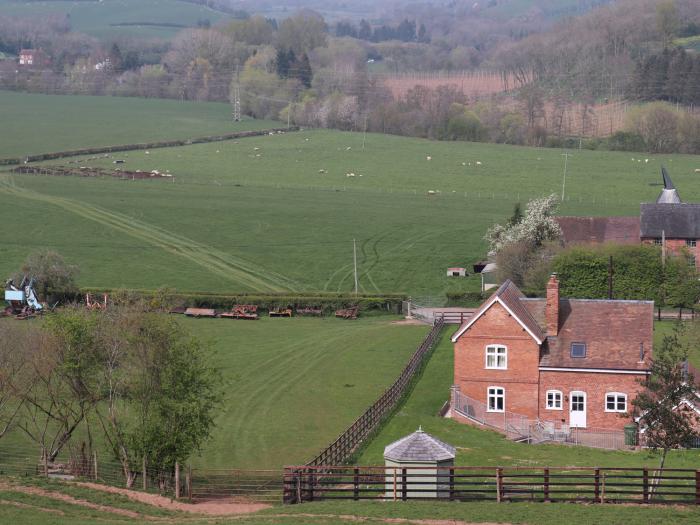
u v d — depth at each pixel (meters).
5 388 90.75
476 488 82.69
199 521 70.81
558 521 69.69
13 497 75.75
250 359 140.25
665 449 82.38
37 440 91.88
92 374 90.12
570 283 168.00
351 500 77.88
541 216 189.62
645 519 70.00
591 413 111.50
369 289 192.00
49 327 90.19
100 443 97.56
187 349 88.19
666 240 182.50
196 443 86.50
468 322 114.19
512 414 113.12
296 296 175.00
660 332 143.00
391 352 142.88
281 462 95.69
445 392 122.06
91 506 75.38
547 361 112.62
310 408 116.00
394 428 105.44
